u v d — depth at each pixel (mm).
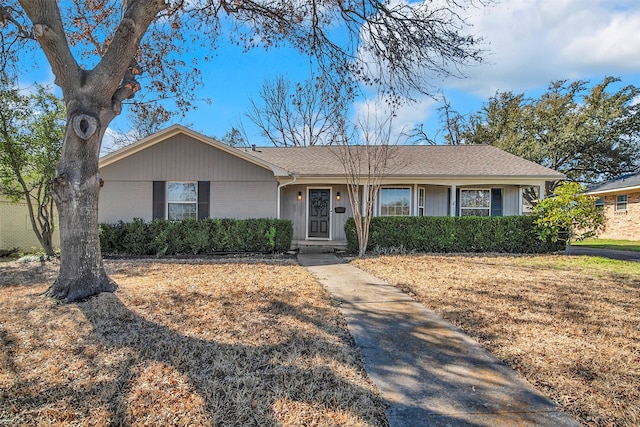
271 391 2457
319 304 4555
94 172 4836
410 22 5828
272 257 9539
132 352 3029
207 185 10883
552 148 21109
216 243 9844
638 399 2391
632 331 3658
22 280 5980
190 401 2320
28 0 4398
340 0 6051
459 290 5449
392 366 2889
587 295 5160
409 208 12102
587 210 9859
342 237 12375
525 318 4090
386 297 5066
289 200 12570
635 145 21094
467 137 24000
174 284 5598
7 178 9961
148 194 10836
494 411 2262
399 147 14359
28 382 2531
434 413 2240
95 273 4785
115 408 2242
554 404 2338
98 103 4797
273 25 7012
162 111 8570
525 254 10000
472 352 3164
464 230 10320
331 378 2662
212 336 3404
